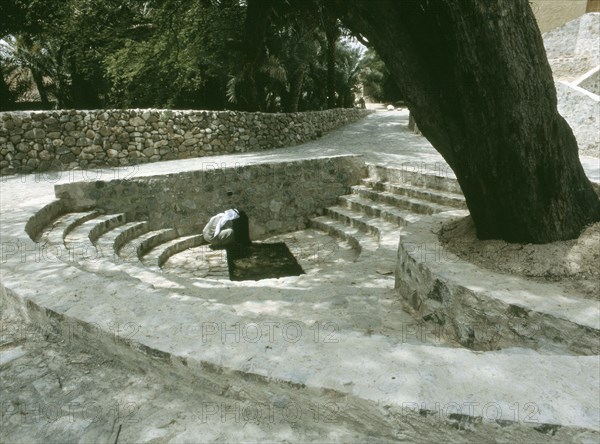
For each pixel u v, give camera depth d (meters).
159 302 3.17
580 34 15.09
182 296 3.37
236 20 15.52
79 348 3.06
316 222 10.67
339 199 11.02
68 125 10.49
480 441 1.94
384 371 2.25
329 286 5.10
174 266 8.30
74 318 2.98
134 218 9.10
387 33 3.94
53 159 10.38
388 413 2.05
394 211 9.16
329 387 2.15
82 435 2.32
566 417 1.88
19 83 24.27
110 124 10.99
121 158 11.20
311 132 16.41
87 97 24.53
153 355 2.61
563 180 3.96
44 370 2.85
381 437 2.11
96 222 8.10
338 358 2.38
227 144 13.23
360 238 8.89
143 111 11.46
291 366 2.32
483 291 3.47
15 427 2.39
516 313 3.22
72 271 3.80
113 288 3.43
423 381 2.15
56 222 7.61
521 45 3.62
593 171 7.73
